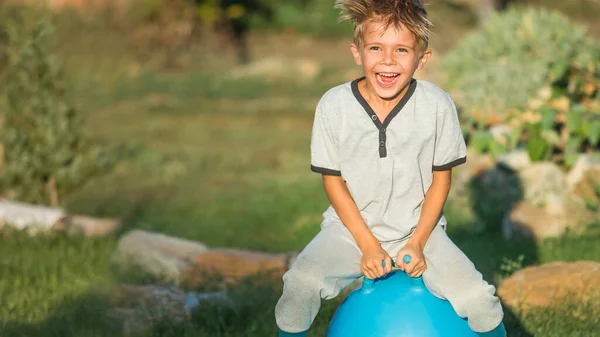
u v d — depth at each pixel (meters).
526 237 8.20
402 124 3.89
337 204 4.00
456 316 3.87
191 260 7.31
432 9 28.17
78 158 10.21
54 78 10.09
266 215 10.71
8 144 9.93
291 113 19.97
